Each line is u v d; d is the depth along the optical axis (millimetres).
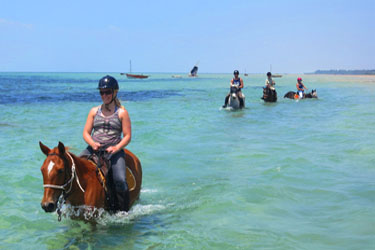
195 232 5000
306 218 5480
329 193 6578
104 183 4969
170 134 12719
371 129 13586
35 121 15789
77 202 4750
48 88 48188
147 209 5891
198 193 6715
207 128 14250
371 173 7809
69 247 4531
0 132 12727
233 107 21547
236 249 4480
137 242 4680
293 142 11328
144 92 41875
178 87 57000
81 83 69062
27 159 8969
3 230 5012
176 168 8477
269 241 4699
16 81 78375
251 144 11094
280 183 7188
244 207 5953
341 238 4770
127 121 5141
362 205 5945
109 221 5145
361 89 49031
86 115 18281
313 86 59969
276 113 19656
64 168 4375
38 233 4930
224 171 8195
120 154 5172
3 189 6703
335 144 10859
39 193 6641
